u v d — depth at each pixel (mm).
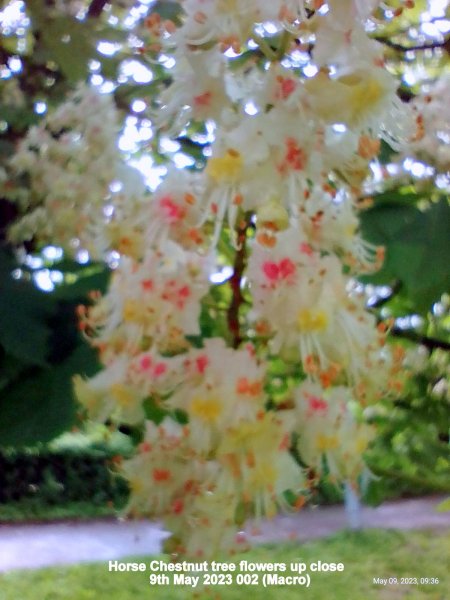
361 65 204
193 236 216
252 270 204
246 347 203
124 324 215
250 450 199
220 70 221
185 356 206
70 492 1468
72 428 229
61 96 390
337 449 208
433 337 407
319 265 203
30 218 321
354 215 224
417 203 300
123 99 381
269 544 812
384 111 207
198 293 211
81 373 234
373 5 202
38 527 1334
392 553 936
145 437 226
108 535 1252
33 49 391
